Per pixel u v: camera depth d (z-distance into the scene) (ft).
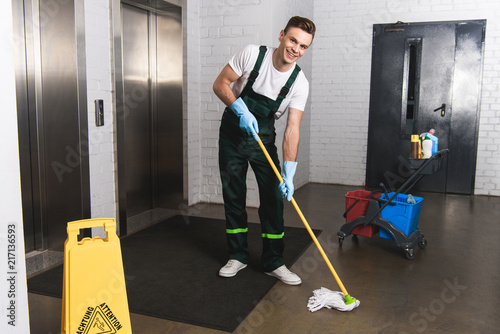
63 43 9.17
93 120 9.86
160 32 12.79
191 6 13.19
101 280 5.23
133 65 12.19
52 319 6.76
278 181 8.23
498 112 16.10
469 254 10.02
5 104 4.70
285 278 8.21
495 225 12.45
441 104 16.60
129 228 11.69
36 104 9.42
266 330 6.55
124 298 5.34
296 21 7.15
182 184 13.35
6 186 4.77
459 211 14.03
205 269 8.89
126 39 11.84
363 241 10.94
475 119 16.30
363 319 6.91
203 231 11.50
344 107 17.87
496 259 9.70
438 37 16.31
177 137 13.15
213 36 13.66
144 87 12.71
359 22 17.22
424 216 13.37
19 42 9.02
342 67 17.67
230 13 13.43
